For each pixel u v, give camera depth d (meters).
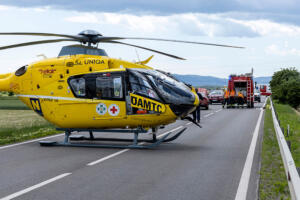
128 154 10.02
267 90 79.44
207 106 32.00
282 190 6.21
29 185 6.61
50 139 13.31
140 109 10.65
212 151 10.51
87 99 11.14
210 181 6.93
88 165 8.46
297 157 9.36
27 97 12.12
